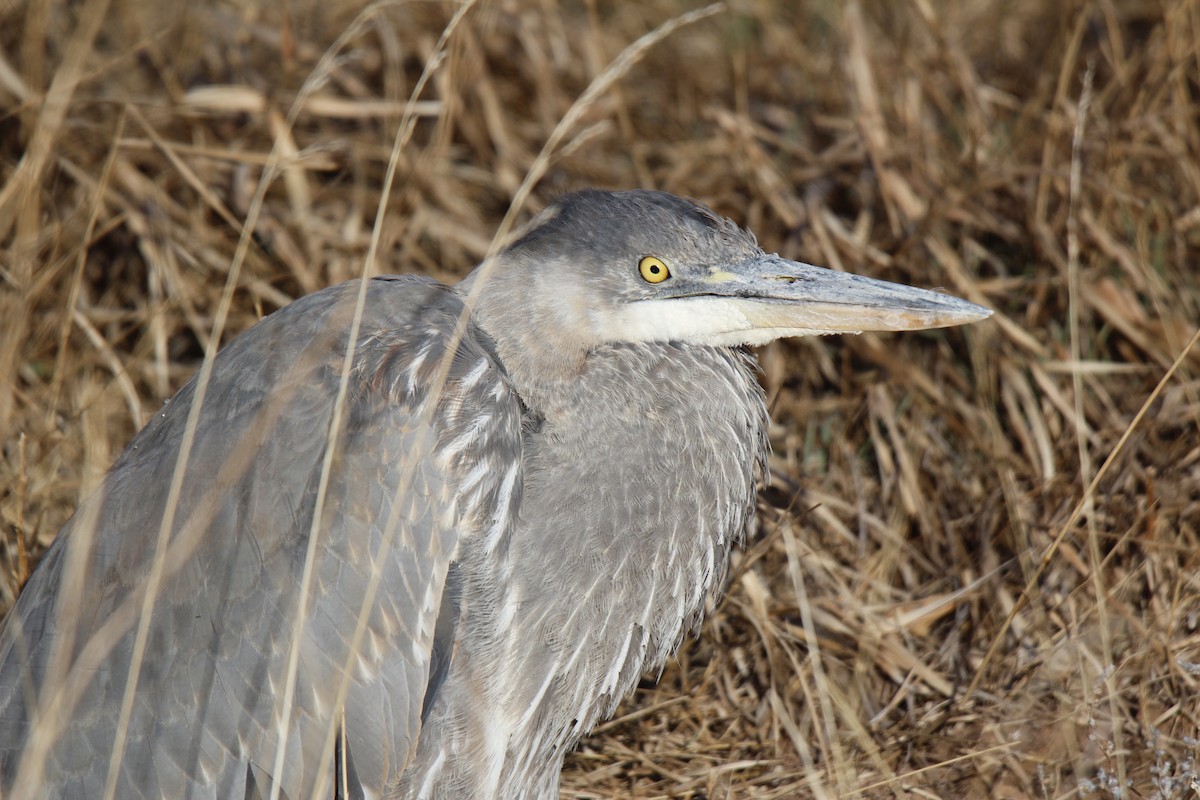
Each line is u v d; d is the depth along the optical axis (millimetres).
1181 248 10188
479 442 6555
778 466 9539
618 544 6965
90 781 6215
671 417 7230
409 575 6355
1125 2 12570
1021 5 13039
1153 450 9164
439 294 7258
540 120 12289
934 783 7672
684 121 12531
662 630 7273
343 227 11102
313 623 6316
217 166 11188
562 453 7027
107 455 9070
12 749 6285
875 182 11117
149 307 10359
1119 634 8031
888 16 12492
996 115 12000
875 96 11367
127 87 11789
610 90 12258
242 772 6301
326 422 6559
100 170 10789
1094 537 7555
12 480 8859
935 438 9648
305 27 12695
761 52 13047
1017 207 10711
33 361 9711
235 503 6473
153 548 6477
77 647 6352
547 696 6883
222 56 12305
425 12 12422
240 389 6867
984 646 8461
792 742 8070
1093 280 10062
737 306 7461
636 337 7406
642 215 7426
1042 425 9500
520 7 12648
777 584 8914
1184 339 9586
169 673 6305
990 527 8914
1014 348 9883
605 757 8148
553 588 6812
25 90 10906
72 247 10469
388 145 11555
